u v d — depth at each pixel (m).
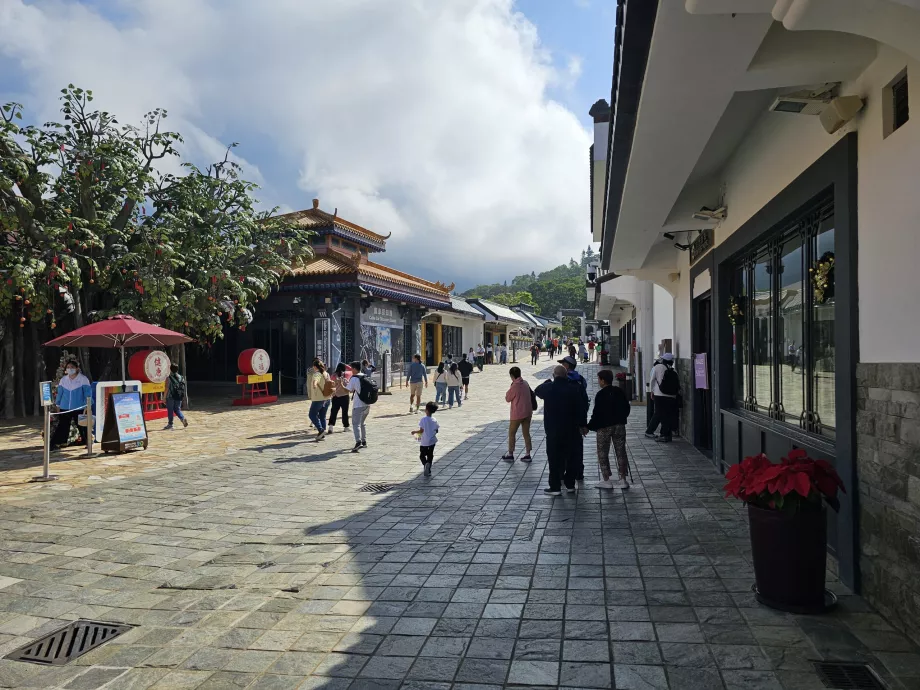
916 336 3.46
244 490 8.20
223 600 4.55
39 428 14.48
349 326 24.08
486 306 48.19
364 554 5.53
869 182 4.01
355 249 28.67
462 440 12.45
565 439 7.51
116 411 11.09
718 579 4.64
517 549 5.51
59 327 18.08
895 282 3.68
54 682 3.42
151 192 17.33
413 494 7.84
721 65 3.82
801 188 5.13
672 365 11.88
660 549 5.39
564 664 3.43
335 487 8.34
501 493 7.73
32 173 14.84
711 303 9.33
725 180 8.08
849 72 4.06
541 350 70.75
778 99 4.43
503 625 3.96
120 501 7.67
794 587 3.98
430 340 39.31
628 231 8.76
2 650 3.83
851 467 4.23
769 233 6.43
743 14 3.21
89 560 5.54
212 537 6.20
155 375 15.17
